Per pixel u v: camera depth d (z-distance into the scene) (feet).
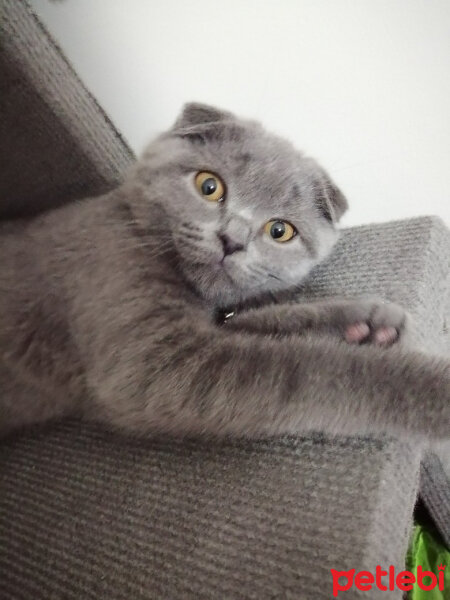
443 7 0.82
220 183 0.72
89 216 0.75
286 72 0.97
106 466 0.72
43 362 0.75
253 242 0.72
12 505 0.75
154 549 0.60
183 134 0.76
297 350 0.60
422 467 0.77
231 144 0.75
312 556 0.51
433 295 0.73
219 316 0.76
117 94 1.10
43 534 0.69
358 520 0.51
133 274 0.68
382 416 0.57
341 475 0.56
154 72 1.05
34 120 0.81
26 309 0.75
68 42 1.05
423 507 0.89
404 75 0.91
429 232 0.76
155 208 0.72
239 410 0.60
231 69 1.00
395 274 0.75
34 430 0.84
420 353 0.59
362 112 0.97
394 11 0.85
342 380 0.58
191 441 0.68
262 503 0.58
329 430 0.58
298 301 0.80
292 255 0.75
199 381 0.61
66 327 0.72
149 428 0.66
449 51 0.86
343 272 0.81
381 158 1.01
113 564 0.62
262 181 0.73
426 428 0.56
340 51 0.92
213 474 0.63
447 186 1.01
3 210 0.91
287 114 1.02
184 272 0.71
